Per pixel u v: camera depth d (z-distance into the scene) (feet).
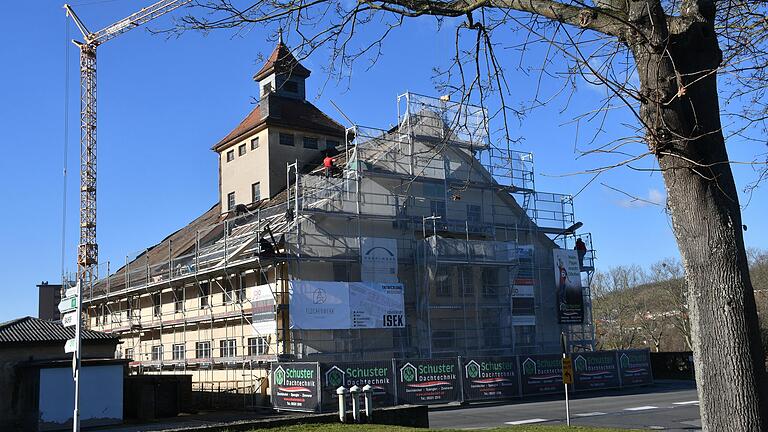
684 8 19.22
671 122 18.20
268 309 102.53
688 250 18.66
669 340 234.58
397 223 116.37
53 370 87.04
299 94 146.10
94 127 260.83
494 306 121.08
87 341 99.35
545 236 134.82
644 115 18.67
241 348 111.34
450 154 121.60
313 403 85.61
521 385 102.42
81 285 43.04
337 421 52.65
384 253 110.52
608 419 70.79
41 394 85.87
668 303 215.10
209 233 139.03
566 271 130.41
